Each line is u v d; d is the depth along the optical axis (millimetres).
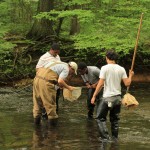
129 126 9391
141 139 8141
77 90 9422
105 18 15742
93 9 16031
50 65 9211
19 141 7953
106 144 7730
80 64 9578
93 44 15031
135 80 18062
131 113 11008
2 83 16734
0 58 17125
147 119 10195
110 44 14867
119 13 15656
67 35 20672
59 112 11195
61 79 9008
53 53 9477
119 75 7992
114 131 8258
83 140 8062
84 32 15953
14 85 16516
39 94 9273
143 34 15586
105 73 7930
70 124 9609
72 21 20828
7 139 8117
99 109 8086
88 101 10211
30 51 18266
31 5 23578
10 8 21062
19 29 21203
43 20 19359
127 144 7727
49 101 9234
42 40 18922
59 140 8039
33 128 9148
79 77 17172
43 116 10258
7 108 11812
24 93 15172
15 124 9555
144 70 18422
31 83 16672
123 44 14734
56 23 20719
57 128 9156
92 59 18406
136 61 18391
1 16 21078
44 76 9180
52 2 19125
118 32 15422
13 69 17109
